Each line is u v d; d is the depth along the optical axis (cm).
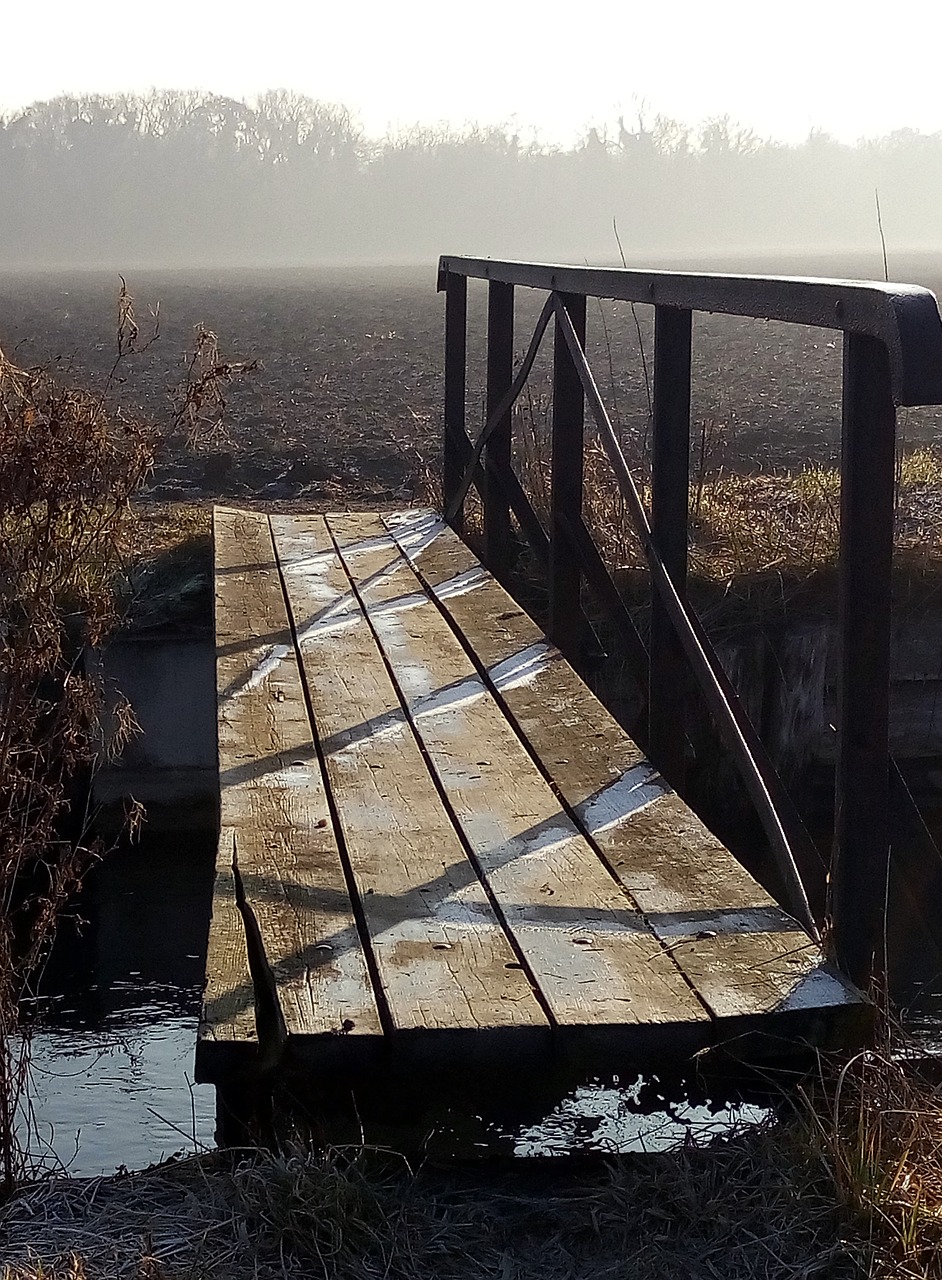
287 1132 268
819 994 280
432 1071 267
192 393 449
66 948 598
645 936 310
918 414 1413
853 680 295
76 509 380
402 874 346
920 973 504
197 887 662
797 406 1572
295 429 1387
